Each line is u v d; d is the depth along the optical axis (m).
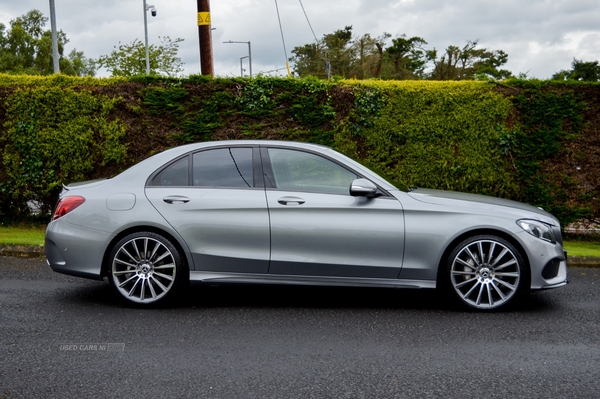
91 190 5.85
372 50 63.31
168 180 5.84
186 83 10.06
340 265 5.64
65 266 5.76
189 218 5.68
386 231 5.61
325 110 9.98
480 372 4.14
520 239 5.60
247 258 5.68
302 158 5.87
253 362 4.31
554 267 5.70
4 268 7.45
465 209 5.66
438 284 5.74
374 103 10.01
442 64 61.41
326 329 5.14
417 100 9.95
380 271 5.66
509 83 9.93
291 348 4.63
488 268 5.68
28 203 10.62
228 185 5.79
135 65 42.94
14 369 4.13
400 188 5.89
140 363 4.27
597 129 9.88
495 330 5.14
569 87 9.86
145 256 5.74
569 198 10.02
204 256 5.69
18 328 5.05
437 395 3.74
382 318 5.51
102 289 6.53
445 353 4.54
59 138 10.04
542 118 9.87
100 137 10.09
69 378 3.98
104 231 5.70
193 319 5.41
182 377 4.01
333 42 64.69
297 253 5.66
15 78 10.09
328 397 3.70
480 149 9.95
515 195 10.09
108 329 5.07
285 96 9.99
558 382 3.97
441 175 10.02
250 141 5.98
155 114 10.03
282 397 3.69
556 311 5.80
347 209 5.63
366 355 4.48
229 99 10.05
